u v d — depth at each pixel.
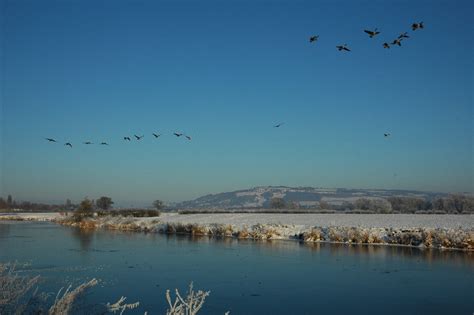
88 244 42.50
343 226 49.12
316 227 49.62
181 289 22.05
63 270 27.19
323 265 29.23
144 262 30.67
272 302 19.52
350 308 18.48
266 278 24.89
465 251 35.59
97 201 118.06
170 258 32.72
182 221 72.50
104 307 9.19
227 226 54.03
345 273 26.30
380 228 45.72
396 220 65.94
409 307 18.59
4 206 181.25
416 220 65.38
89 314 8.82
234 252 36.25
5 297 8.68
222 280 24.34
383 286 22.67
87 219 77.50
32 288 21.02
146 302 19.33
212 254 35.00
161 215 101.38
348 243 42.38
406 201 129.12
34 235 53.69
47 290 20.42
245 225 55.06
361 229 44.50
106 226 71.00
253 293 21.20
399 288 22.17
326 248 38.62
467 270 26.98
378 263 29.86
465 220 64.12
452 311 17.98
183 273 26.52
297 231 49.31
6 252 35.94
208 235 54.06
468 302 19.34
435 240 39.09
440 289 21.86
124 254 34.97
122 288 22.23
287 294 21.08
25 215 123.44
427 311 17.97
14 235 53.44
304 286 22.81
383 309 18.36
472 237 36.56
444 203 120.69
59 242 44.47
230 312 17.94
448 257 32.34
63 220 86.38
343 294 20.92
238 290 21.88
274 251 36.75
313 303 19.34
